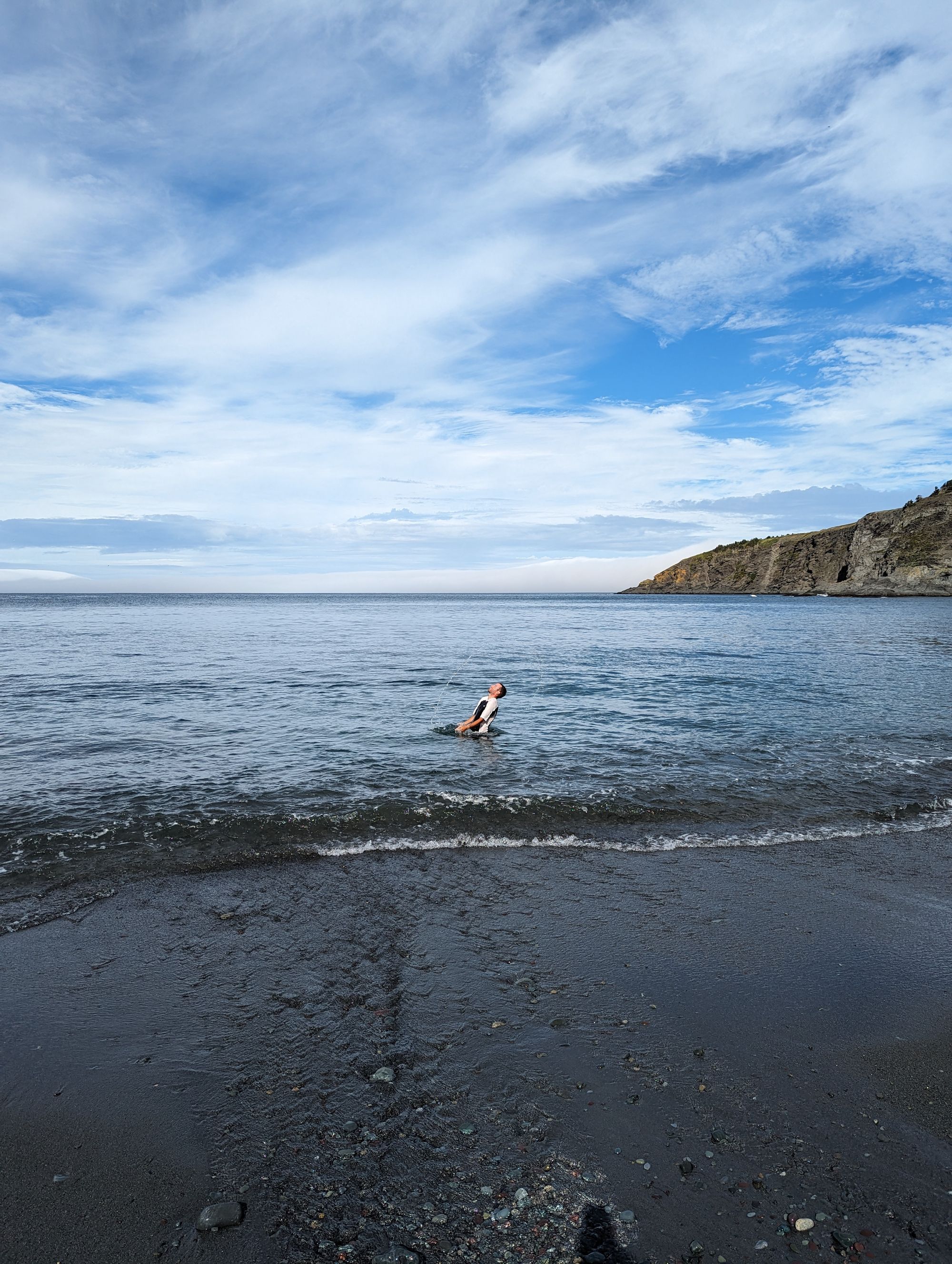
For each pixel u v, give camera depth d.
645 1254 2.75
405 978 4.76
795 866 6.92
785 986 4.77
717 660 26.73
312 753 10.95
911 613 76.88
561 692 17.95
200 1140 3.35
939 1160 3.28
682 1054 4.02
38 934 5.30
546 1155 3.27
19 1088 3.67
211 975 4.77
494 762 10.46
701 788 9.33
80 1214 2.93
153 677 20.55
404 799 8.62
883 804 8.84
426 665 24.42
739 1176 3.16
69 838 7.20
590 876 6.57
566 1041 4.13
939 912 5.94
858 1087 3.77
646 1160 3.25
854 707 15.72
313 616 69.50
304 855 6.93
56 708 14.98
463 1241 2.82
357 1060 3.92
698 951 5.21
